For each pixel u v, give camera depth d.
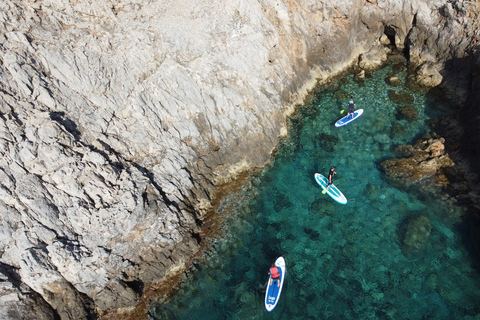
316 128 26.91
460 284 18.75
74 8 22.62
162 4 24.75
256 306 18.52
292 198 23.08
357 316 18.02
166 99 22.78
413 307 18.14
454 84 27.66
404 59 31.34
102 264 17.77
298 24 28.25
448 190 22.33
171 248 19.52
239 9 25.69
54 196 18.08
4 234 16.70
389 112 27.55
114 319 17.95
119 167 20.20
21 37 20.06
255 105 24.98
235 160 24.11
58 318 17.03
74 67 20.92
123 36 23.03
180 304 18.62
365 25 31.58
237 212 22.28
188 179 21.89
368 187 23.27
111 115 21.33
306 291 19.05
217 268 19.91
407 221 21.23
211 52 24.19
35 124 18.80
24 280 16.58
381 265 19.77
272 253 20.59
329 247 20.73
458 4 27.72
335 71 30.56
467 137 23.72
